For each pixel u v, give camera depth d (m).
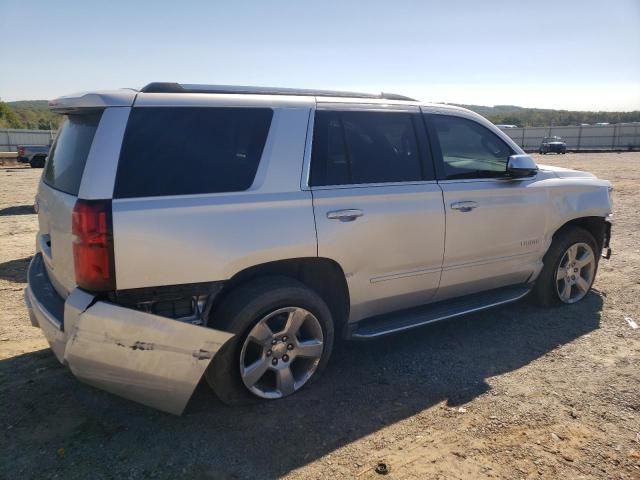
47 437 2.90
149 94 2.89
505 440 2.89
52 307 3.02
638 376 3.62
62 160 3.17
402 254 3.66
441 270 3.93
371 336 3.59
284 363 3.24
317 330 3.32
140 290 2.72
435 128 3.98
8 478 2.56
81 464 2.68
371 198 3.48
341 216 3.31
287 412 3.17
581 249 5.05
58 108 3.16
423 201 3.73
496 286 4.47
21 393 3.37
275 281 3.13
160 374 2.73
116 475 2.59
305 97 3.43
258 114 3.17
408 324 3.77
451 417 3.12
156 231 2.71
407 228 3.64
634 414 3.14
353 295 3.50
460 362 3.86
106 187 2.65
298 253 3.15
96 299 2.64
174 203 2.79
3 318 4.73
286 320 3.20
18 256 7.13
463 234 3.98
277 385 3.25
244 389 3.10
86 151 2.82
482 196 4.08
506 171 4.29
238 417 3.10
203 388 3.45
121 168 2.71
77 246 2.63
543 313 4.85
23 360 3.85
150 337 2.68
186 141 2.91
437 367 3.78
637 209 11.20
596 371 3.70
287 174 3.18
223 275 2.90
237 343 3.01
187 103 2.95
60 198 2.90
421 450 2.81
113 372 2.71
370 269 3.52
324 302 3.41
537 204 4.46
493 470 2.64
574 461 2.71
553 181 4.66
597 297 5.29
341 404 3.26
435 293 4.03
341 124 3.49
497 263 4.30
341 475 2.61
